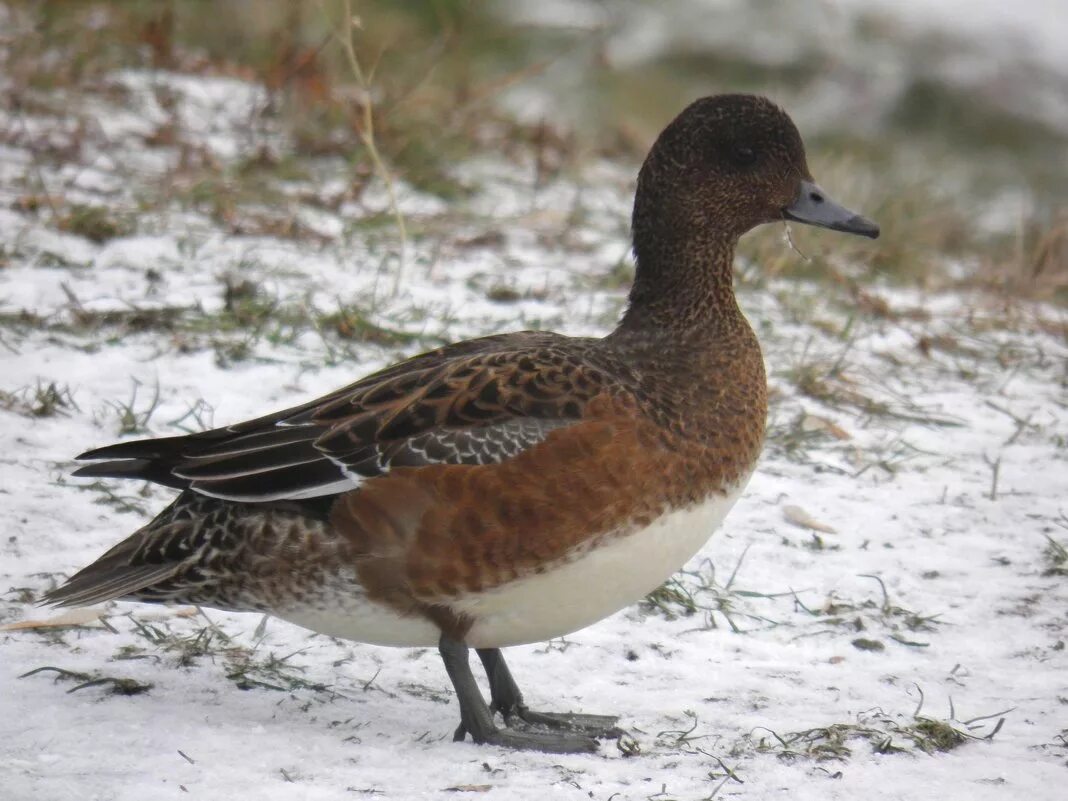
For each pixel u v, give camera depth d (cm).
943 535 1072
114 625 877
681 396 803
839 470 1169
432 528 753
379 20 2180
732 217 877
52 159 1555
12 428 1074
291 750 745
